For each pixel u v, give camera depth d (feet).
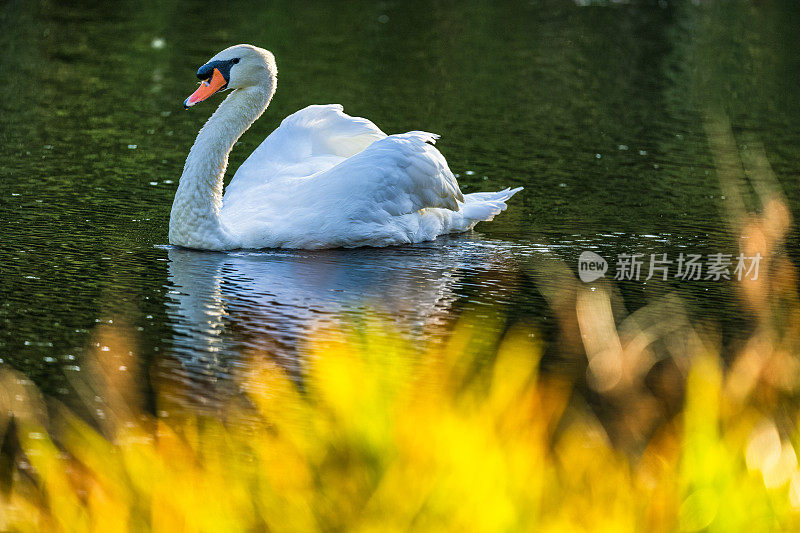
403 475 20.84
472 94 78.74
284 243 44.83
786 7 122.62
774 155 65.36
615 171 60.44
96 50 86.38
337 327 35.70
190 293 38.63
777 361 27.12
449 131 68.23
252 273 41.37
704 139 68.69
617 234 48.75
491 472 20.84
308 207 45.24
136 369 31.83
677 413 29.50
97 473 23.35
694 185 57.88
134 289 38.78
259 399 29.01
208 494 21.26
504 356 33.22
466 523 20.24
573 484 22.15
